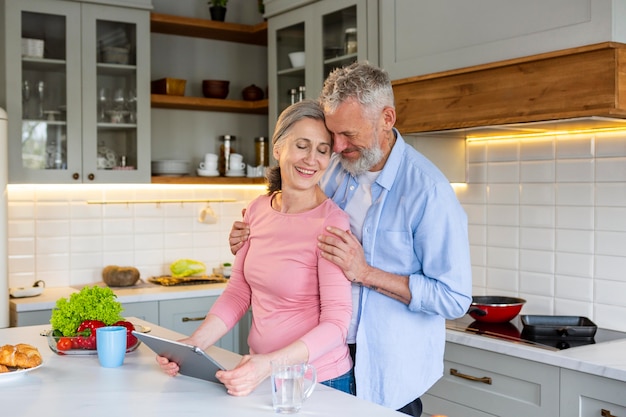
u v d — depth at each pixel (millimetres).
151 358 2131
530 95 2586
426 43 3037
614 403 2307
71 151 3936
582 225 3037
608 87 2344
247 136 4844
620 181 2895
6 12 3760
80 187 4277
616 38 2357
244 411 1596
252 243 2035
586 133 3008
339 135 1947
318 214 1941
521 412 2619
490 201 3422
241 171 4488
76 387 1802
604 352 2502
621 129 2873
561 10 2492
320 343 1779
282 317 1937
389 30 3227
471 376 2812
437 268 1996
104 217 4355
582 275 3043
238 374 1699
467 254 2027
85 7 3953
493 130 3002
